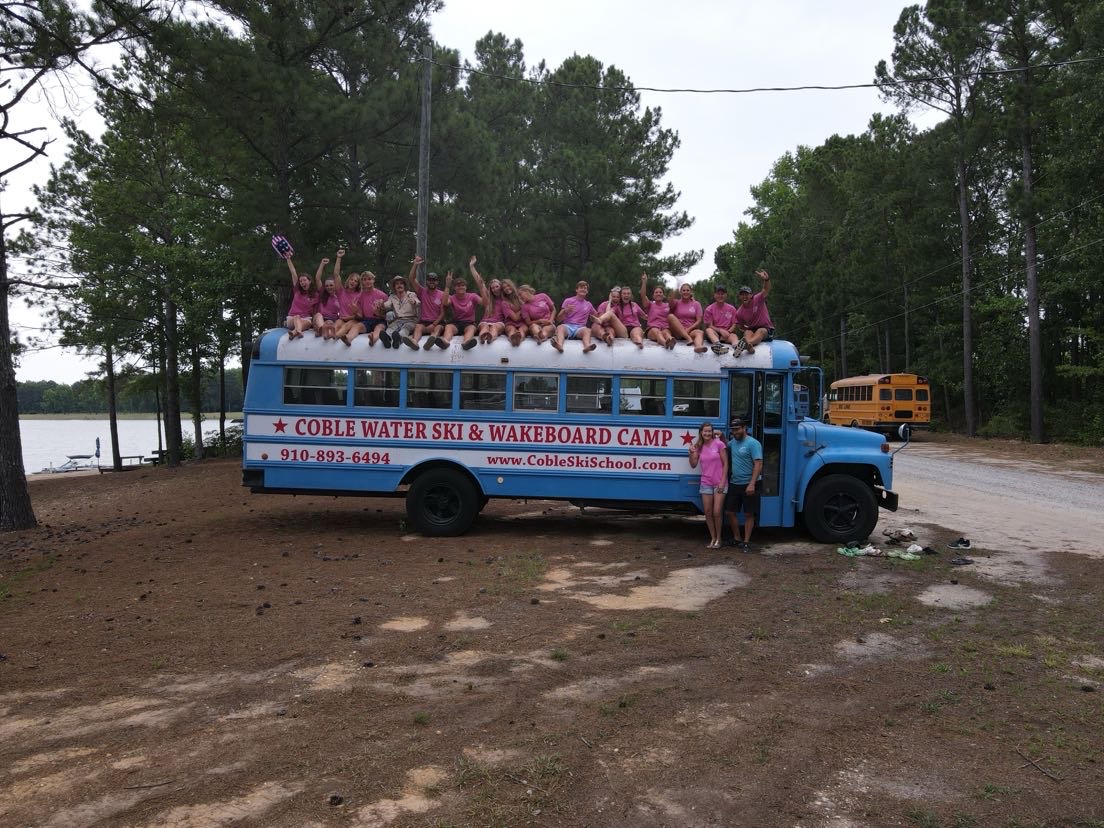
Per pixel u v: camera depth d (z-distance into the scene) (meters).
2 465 14.11
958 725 4.91
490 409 11.08
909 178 39.56
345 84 21.77
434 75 19.97
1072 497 15.89
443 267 20.94
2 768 4.26
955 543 10.51
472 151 20.81
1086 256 28.16
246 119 15.38
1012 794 4.05
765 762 4.38
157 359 33.91
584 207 30.41
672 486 10.91
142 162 28.77
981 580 8.64
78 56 12.04
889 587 8.31
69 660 6.02
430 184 21.97
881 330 47.50
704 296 52.88
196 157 24.50
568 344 11.13
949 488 17.33
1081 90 28.14
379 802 3.88
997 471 20.97
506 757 4.38
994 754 4.52
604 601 7.70
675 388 10.91
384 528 11.89
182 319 31.67
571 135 33.66
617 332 11.31
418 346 11.14
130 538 11.81
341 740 4.59
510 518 12.73
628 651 6.22
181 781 4.09
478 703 5.16
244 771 4.20
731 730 4.79
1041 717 5.03
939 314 41.69
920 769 4.32
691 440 10.86
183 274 28.62
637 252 30.23
